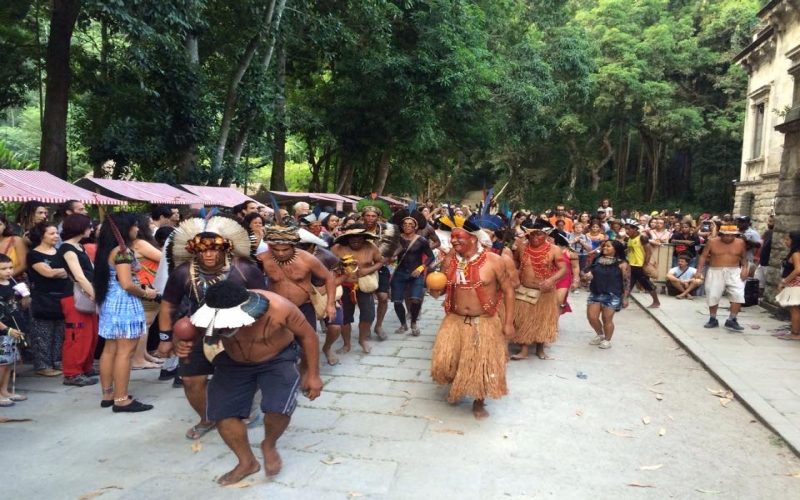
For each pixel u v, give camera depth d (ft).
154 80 44.57
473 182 179.63
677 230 44.52
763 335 26.08
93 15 38.88
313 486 11.70
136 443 13.78
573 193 132.46
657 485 12.00
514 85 77.00
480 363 15.23
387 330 27.43
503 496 11.43
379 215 24.73
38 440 13.91
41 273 18.44
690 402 17.43
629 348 24.39
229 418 11.47
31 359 20.52
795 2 63.00
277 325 11.09
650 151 133.28
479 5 75.20
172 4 35.17
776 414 15.81
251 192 78.28
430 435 14.48
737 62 80.18
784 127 31.53
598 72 107.65
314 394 11.95
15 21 48.96
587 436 14.61
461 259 15.67
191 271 12.76
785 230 31.32
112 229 15.76
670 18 119.96
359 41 60.75
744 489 11.88
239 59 50.85
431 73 60.34
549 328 21.94
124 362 15.81
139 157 44.57
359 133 69.56
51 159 39.14
